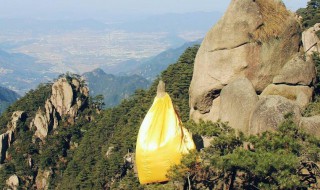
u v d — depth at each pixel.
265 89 33.47
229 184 25.94
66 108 127.38
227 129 26.39
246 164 21.20
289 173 20.31
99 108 135.75
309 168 22.73
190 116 37.69
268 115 26.11
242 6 34.38
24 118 130.50
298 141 22.38
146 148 27.52
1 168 117.81
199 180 26.00
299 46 36.06
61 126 124.12
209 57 35.41
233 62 34.19
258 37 34.12
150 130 27.88
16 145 122.62
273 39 34.31
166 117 28.00
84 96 132.50
